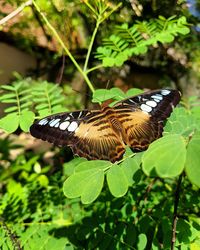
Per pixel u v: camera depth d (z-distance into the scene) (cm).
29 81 45
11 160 35
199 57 53
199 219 22
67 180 12
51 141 17
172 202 24
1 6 42
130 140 16
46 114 22
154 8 45
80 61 47
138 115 16
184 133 15
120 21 44
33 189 29
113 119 17
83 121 17
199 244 19
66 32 45
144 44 29
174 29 29
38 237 23
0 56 44
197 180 9
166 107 16
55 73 47
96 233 21
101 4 34
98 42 45
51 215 26
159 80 53
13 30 43
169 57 52
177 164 9
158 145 9
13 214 26
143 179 26
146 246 21
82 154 16
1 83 45
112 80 50
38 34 44
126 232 20
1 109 41
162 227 20
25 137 42
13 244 22
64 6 43
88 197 12
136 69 51
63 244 22
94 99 21
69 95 46
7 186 30
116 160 14
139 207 24
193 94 55
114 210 24
